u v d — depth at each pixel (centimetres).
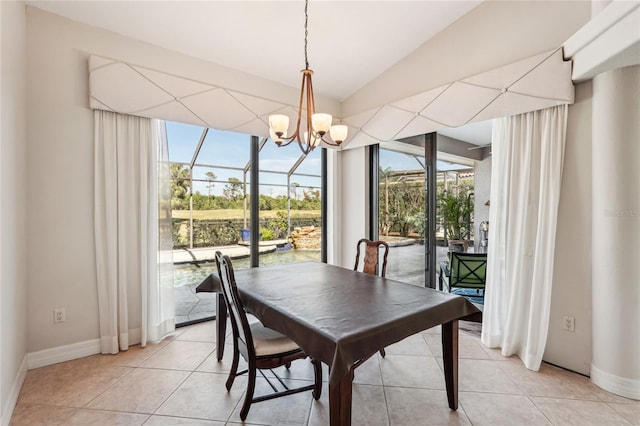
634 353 195
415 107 325
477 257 358
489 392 203
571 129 225
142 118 270
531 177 240
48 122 233
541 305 231
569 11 224
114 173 256
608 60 186
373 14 277
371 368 235
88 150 249
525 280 243
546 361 240
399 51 332
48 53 232
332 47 316
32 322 229
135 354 255
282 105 361
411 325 153
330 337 129
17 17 202
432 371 231
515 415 180
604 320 205
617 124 198
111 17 246
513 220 251
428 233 344
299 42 302
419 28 301
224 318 243
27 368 225
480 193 579
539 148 238
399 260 377
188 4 244
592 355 216
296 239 412
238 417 178
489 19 270
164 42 278
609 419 176
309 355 137
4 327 174
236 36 285
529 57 243
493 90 260
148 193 275
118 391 203
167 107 277
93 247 253
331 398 133
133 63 266
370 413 182
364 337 133
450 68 300
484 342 274
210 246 365
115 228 257
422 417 179
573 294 226
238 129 324
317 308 164
